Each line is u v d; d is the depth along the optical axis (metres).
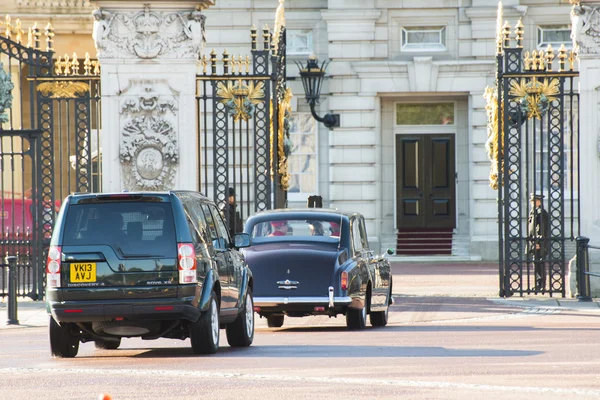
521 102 92.38
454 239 150.12
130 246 55.75
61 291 55.69
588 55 91.19
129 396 42.56
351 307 72.50
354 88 148.50
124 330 56.84
